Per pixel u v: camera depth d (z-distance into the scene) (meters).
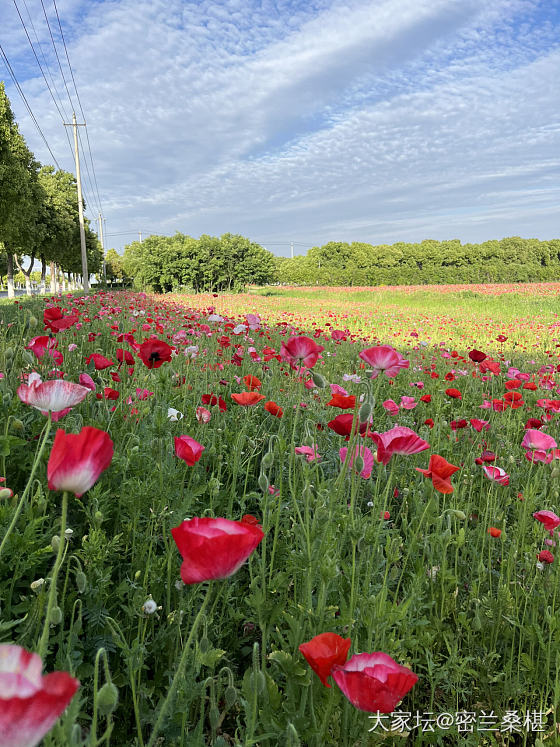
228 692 1.25
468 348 13.66
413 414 5.34
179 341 5.45
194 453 1.92
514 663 2.22
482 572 2.44
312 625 1.56
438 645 2.17
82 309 11.45
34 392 1.26
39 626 1.49
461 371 7.42
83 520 2.31
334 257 109.50
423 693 2.10
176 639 1.73
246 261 67.38
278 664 1.60
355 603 1.79
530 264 97.00
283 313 22.89
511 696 2.01
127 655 1.39
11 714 0.52
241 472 2.64
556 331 15.95
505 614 2.27
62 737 0.92
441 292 37.62
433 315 23.42
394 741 1.76
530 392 6.42
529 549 2.60
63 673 0.57
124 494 2.21
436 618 2.17
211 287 66.44
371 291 45.38
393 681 1.00
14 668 0.63
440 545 2.47
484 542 2.79
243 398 2.54
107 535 2.31
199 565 0.96
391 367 2.11
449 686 1.96
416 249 109.31
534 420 3.86
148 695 1.59
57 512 2.26
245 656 2.06
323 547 1.72
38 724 0.54
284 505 2.35
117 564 2.15
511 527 3.04
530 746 1.97
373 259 106.00
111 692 0.92
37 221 43.75
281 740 1.40
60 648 1.43
